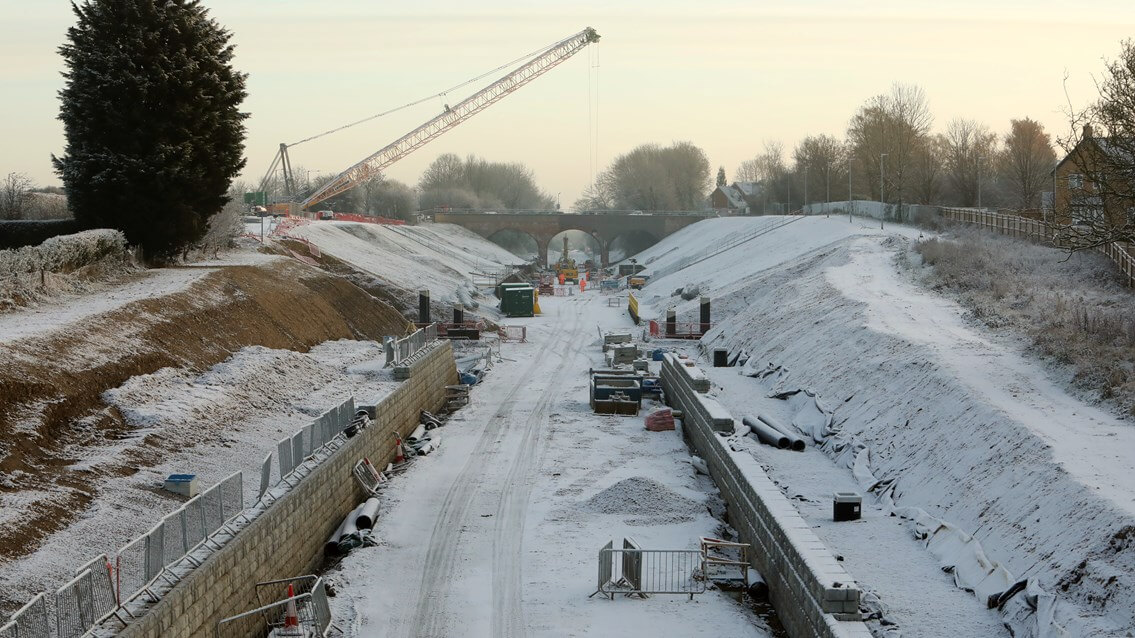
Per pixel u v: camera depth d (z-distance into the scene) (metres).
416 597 29.67
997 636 24.55
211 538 25.84
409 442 47.88
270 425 38.59
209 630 23.78
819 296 65.31
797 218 133.38
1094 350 39.31
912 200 143.00
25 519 24.36
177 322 44.16
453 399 58.31
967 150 160.75
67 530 24.98
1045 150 171.00
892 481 36.47
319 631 26.30
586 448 47.34
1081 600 23.56
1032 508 28.05
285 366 46.28
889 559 29.88
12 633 17.38
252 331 50.56
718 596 29.50
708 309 82.06
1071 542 25.42
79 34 56.81
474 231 192.38
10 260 42.56
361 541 34.03
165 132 57.75
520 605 29.00
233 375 41.75
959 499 31.97
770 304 73.06
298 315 59.34
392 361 51.09
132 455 30.58
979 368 40.50
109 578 20.88
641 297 122.50
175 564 23.73
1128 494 26.25
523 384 65.19
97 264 50.53
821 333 56.66
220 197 62.97
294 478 32.34
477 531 35.41
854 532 32.38
